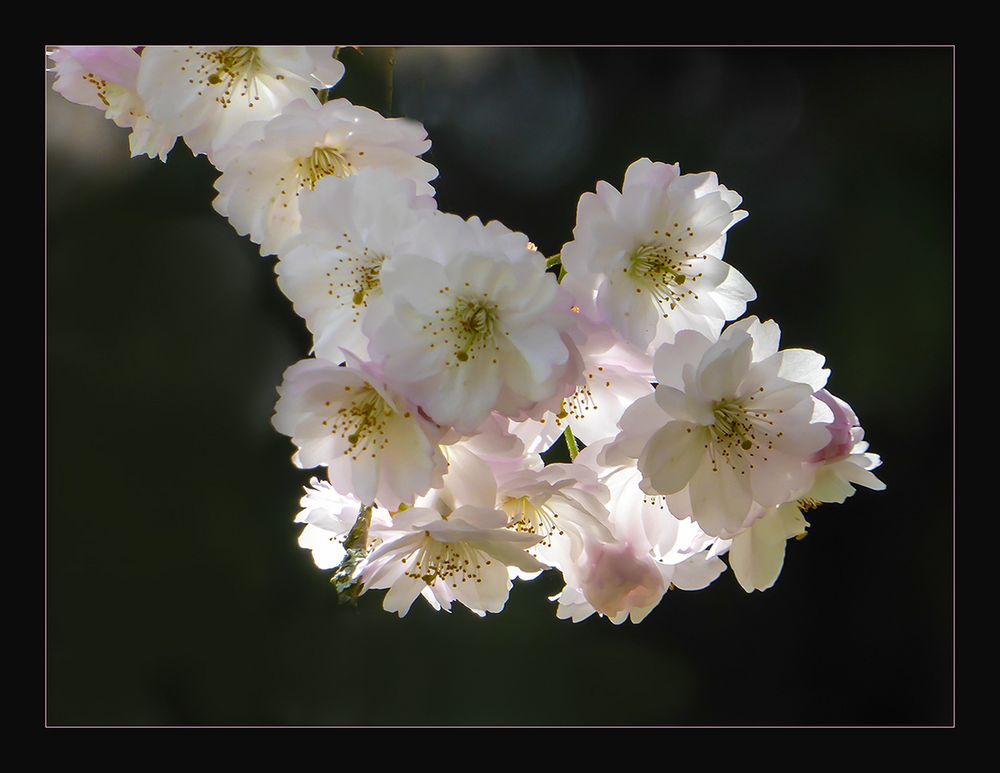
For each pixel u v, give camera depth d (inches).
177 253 47.1
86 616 46.1
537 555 35.9
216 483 46.8
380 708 45.4
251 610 46.3
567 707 45.8
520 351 34.9
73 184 47.1
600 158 46.9
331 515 35.9
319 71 36.2
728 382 35.2
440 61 46.4
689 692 46.9
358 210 35.2
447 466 34.9
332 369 34.9
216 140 36.3
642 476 35.4
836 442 35.7
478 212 46.3
